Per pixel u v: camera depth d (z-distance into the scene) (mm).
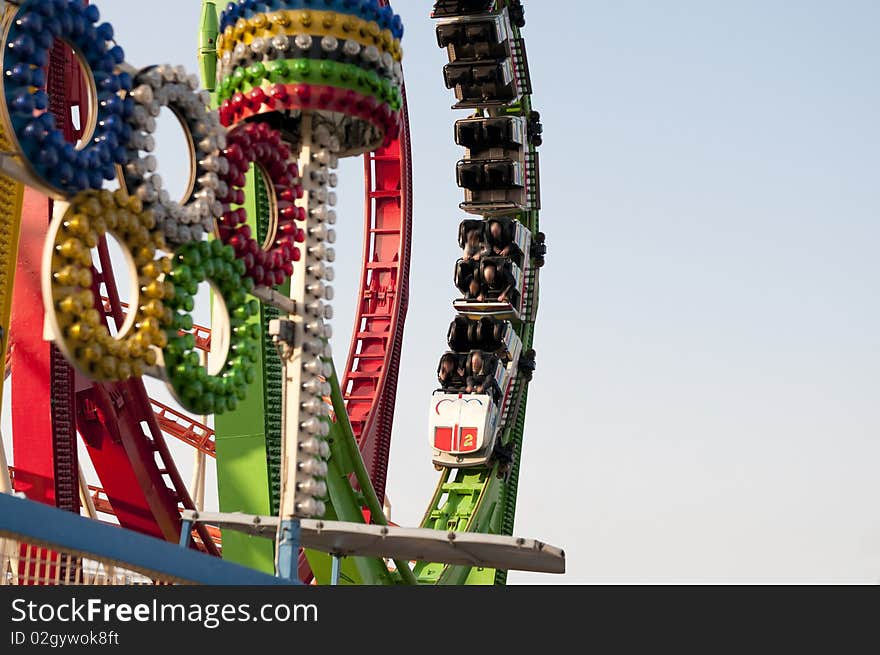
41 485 37188
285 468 27344
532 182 57562
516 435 57406
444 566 49812
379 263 55906
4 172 20938
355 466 44344
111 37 22828
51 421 37312
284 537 27109
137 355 22953
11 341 37625
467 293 54812
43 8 21234
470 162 55625
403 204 56031
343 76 28047
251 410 41906
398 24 29328
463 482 54438
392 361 55250
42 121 21078
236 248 25703
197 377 24141
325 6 28062
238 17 28531
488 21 53844
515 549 29078
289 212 27578
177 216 23766
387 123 29031
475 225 55281
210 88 42969
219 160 24875
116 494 41812
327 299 28312
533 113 57531
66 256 21766
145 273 23188
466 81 55250
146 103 23031
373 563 44375
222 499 41688
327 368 28016
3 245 34219
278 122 29047
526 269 57188
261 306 42344
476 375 53656
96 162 21953
